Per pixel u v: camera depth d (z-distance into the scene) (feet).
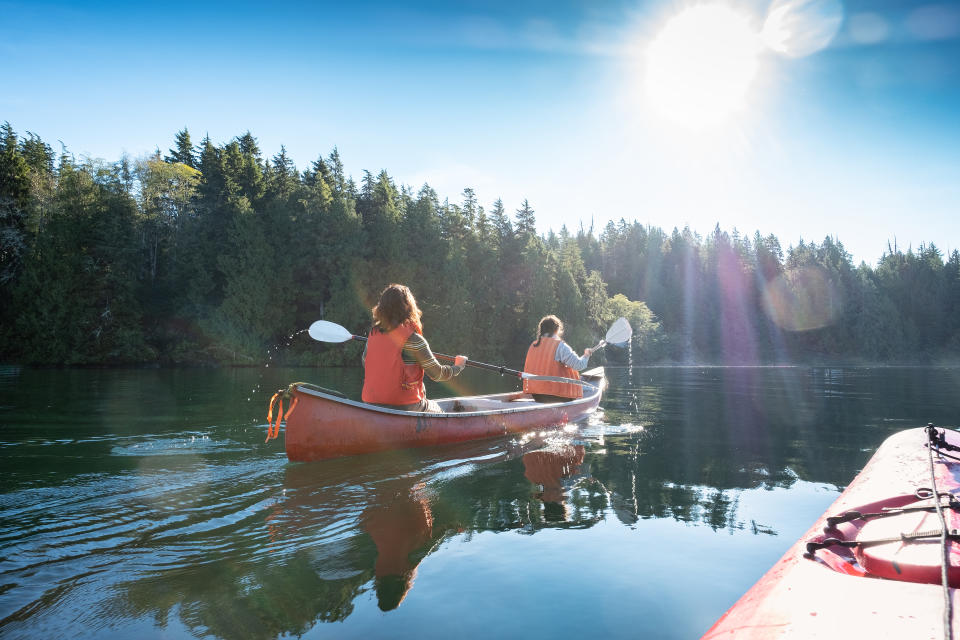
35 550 6.56
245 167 119.55
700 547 6.76
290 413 11.14
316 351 106.01
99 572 5.95
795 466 11.71
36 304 87.04
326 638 4.58
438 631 4.69
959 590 3.37
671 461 12.15
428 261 119.65
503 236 144.77
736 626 3.45
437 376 13.64
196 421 17.58
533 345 19.08
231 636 4.62
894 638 2.90
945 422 19.36
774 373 81.41
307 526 7.48
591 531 7.34
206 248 103.50
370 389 13.17
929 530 4.22
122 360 92.17
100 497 8.79
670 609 5.13
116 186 104.73
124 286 95.55
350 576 5.87
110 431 15.46
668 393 33.09
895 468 7.22
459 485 9.80
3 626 4.80
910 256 269.23
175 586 5.63
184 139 147.84
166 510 8.17
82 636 4.63
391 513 8.10
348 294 106.42
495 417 15.26
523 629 4.74
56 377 50.11
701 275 228.02
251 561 6.26
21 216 96.07
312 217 111.75
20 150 114.73
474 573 5.95
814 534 5.19
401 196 141.49
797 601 3.59
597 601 5.28
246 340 96.48
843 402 27.76
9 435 14.79
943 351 230.07
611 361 156.76
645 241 261.03
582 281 158.40
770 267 239.71
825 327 218.59
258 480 9.96
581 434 16.03
